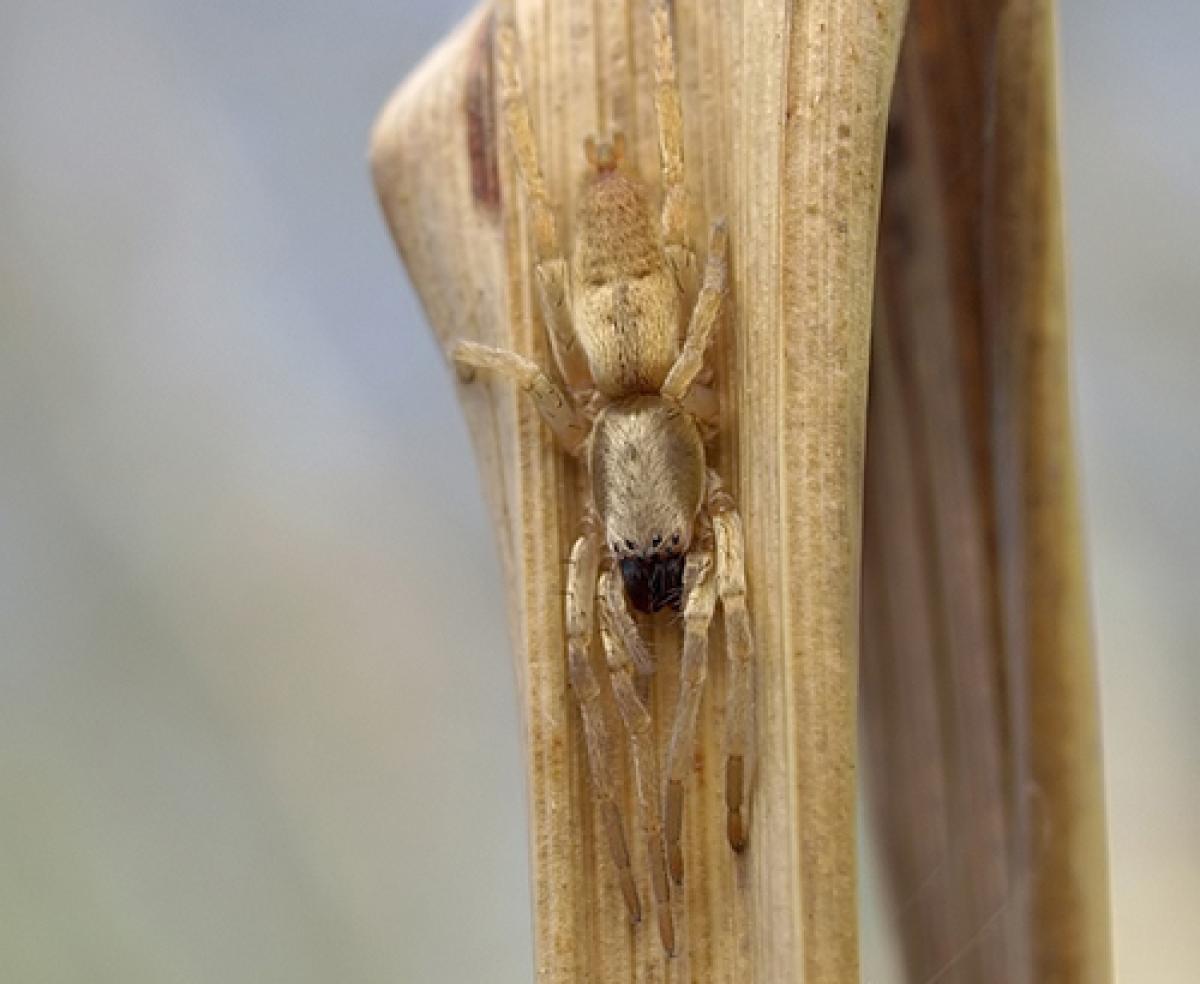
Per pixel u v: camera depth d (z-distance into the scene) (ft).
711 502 0.27
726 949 0.27
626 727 0.27
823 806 0.26
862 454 0.26
